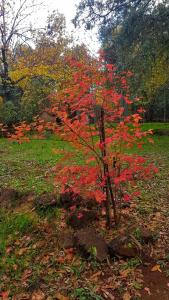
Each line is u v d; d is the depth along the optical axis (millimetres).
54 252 4539
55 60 22375
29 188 6930
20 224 5141
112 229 4906
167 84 18516
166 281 3908
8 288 3971
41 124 5133
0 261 4445
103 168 4836
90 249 4285
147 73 13688
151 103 28797
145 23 13008
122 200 5742
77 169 4816
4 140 15734
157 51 13172
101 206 5383
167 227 5102
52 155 11000
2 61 21125
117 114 4738
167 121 31844
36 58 22125
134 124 4668
